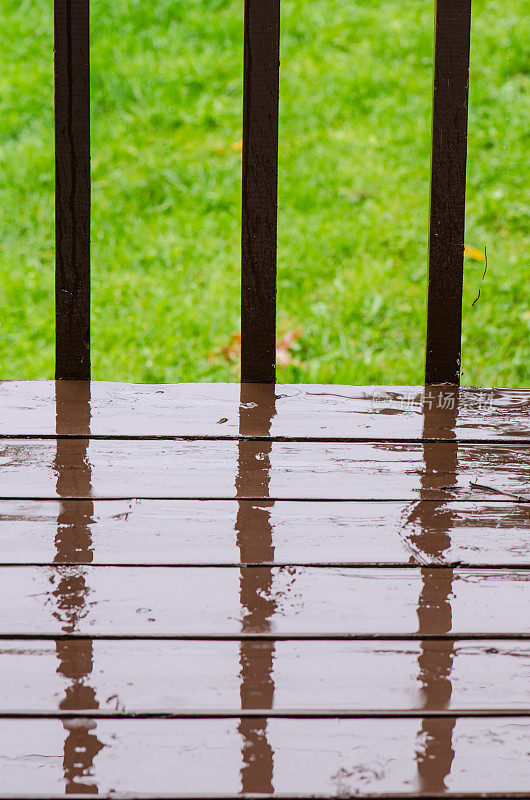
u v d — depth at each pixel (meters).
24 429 1.56
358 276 3.50
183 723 0.83
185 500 1.30
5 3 5.42
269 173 1.71
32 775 0.77
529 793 0.76
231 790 0.75
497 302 3.34
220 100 4.65
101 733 0.81
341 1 5.37
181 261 3.62
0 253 3.71
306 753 0.79
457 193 1.72
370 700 0.86
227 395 1.79
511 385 2.98
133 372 2.99
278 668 0.91
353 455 1.50
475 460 1.49
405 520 1.25
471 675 0.90
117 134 4.41
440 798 0.75
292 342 3.13
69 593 1.03
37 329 3.24
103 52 4.89
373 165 4.16
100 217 3.89
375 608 1.02
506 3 5.15
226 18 5.17
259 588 1.05
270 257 1.77
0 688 0.87
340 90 4.63
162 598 1.03
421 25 5.09
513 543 1.18
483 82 4.57
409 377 2.99
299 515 1.26
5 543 1.15
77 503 1.28
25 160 4.24
